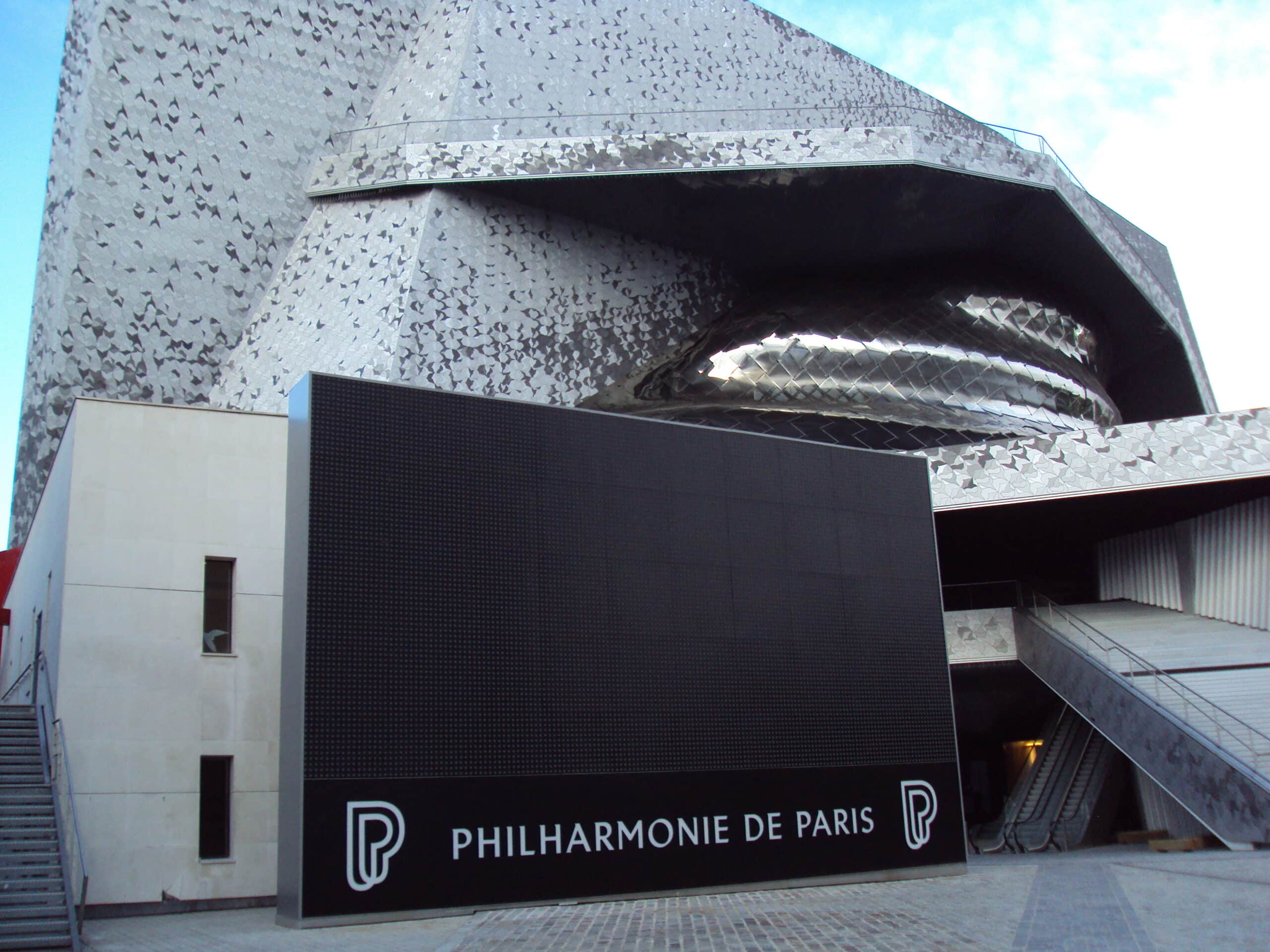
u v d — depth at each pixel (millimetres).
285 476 16547
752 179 26609
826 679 15484
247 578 16016
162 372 26328
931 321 30453
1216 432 22625
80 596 14867
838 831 14938
